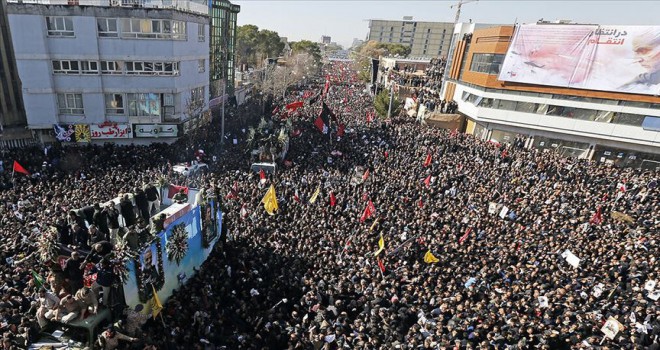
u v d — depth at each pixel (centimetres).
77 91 3108
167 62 3288
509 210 2211
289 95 7244
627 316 1342
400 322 1335
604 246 1795
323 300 1473
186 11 3466
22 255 1428
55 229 1191
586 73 3847
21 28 2828
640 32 3500
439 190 2552
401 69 9144
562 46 3928
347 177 2769
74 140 3161
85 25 2973
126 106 3294
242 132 4003
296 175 2730
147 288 1238
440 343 1161
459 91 5456
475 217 2152
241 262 1616
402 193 2461
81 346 1048
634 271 1598
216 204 1741
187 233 1488
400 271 1617
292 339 1227
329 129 3962
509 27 4275
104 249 1092
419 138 3862
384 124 4403
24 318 1088
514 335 1244
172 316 1293
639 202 2436
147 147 2966
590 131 3956
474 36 4994
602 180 2870
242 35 9575
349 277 1583
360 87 9444
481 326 1260
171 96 3422
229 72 5606
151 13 3097
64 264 1065
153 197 1508
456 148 3641
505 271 1628
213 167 2828
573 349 1188
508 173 2912
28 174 2216
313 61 11419
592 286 1521
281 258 1673
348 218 2119
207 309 1344
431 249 1784
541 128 4234
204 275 1517
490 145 3875
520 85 4294
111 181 2202
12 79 3250
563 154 4250
